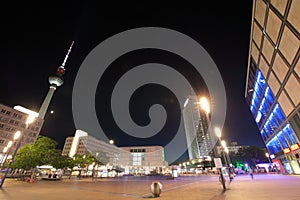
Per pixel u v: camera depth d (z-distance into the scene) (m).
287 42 19.47
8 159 49.56
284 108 24.77
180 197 9.67
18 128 81.44
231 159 70.62
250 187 12.84
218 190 12.24
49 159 34.12
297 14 16.64
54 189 15.09
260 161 60.19
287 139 26.56
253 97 37.59
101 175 52.12
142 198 9.88
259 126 39.59
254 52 29.75
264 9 22.56
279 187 11.86
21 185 18.89
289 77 21.22
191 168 101.56
